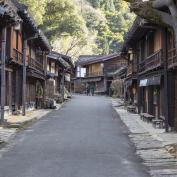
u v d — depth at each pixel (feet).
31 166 32.24
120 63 226.38
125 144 45.98
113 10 321.32
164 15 40.63
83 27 199.52
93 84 248.11
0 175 28.84
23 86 84.94
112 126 67.62
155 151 40.83
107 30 299.38
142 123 73.10
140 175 29.25
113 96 187.83
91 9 294.46
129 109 102.89
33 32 87.56
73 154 38.47
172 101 61.67
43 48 119.03
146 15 40.60
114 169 31.32
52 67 154.10
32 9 141.38
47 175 28.76
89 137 52.26
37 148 42.29
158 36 72.59
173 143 44.11
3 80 63.26
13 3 72.28
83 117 86.99
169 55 60.13
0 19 61.11
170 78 62.03
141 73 87.97
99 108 118.73
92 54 279.49
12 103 84.38
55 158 36.14
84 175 28.84
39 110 107.45
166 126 58.13
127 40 96.84
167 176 29.01
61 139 49.96
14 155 37.81
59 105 132.36
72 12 191.42
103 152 39.96
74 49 257.55
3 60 63.41
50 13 182.29
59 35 196.75
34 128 63.31
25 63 85.76
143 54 90.12
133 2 41.09
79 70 271.08
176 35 39.78
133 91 117.80
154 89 77.61
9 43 74.33
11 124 64.44
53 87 144.15
